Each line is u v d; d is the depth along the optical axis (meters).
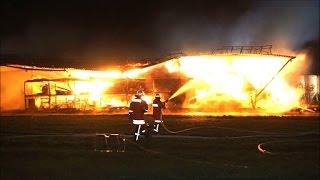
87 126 17.66
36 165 10.63
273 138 15.15
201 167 10.42
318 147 13.64
